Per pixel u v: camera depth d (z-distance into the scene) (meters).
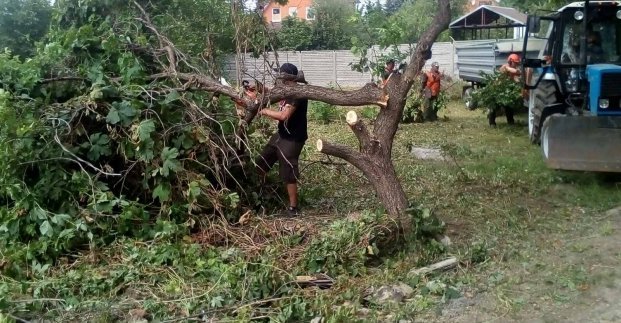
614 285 4.73
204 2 8.28
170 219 5.82
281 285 4.66
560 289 4.73
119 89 5.99
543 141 8.82
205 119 6.28
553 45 10.03
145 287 4.83
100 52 6.62
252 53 7.05
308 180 8.08
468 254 5.33
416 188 7.84
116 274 4.93
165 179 5.80
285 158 6.45
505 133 12.83
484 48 17.47
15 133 5.55
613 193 7.38
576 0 13.15
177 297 4.63
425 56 5.82
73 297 4.57
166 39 6.87
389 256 5.40
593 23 9.46
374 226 5.32
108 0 7.44
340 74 26.27
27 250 5.17
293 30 26.11
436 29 5.82
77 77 6.17
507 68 13.65
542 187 7.73
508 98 13.31
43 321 4.36
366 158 5.70
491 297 4.63
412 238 5.40
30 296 4.71
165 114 6.07
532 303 4.52
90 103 5.77
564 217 6.54
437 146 11.24
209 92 6.46
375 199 7.25
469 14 23.72
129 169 5.81
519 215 6.66
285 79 6.22
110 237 5.54
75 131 5.82
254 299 4.52
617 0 9.93
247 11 6.68
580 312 4.35
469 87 19.03
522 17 22.08
